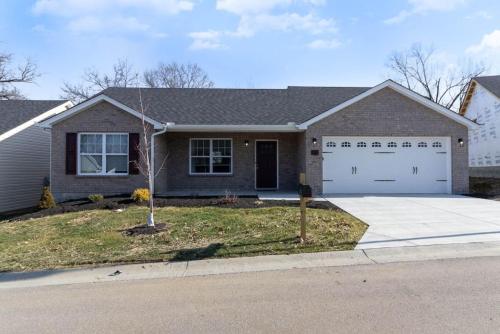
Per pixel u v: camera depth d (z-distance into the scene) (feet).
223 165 56.29
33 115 57.11
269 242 24.35
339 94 61.67
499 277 17.16
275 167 56.90
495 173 68.85
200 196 45.57
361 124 49.24
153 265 20.68
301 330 12.22
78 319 13.75
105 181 47.57
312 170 49.06
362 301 14.58
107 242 25.50
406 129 49.55
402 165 50.21
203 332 12.33
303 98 59.82
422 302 14.30
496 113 68.49
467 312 13.29
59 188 47.47
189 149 55.67
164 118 50.60
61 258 22.52
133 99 57.06
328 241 24.27
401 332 11.86
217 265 20.42
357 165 49.98
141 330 12.65
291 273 18.72
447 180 50.21
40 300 15.93
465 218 31.53
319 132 49.08
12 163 52.80
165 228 28.66
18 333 12.68
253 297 15.44
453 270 18.37
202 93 60.95
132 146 47.42
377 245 23.15
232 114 53.06
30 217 35.99
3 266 21.30
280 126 49.44
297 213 32.65
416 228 27.86
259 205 37.42
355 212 34.86
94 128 47.65
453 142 49.96
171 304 14.96
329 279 17.54
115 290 16.98
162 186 52.01
